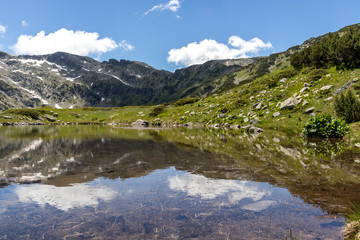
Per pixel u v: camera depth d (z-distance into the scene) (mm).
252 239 3742
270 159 11016
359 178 7438
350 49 39938
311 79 42562
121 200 5535
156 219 4508
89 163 10078
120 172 8438
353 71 37344
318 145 16000
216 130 34781
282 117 34969
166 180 7352
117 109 112750
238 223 4328
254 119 38781
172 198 5680
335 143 16922
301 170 8656
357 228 3879
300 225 4238
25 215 4660
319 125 21109
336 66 43062
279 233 3945
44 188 6461
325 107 30109
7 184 6828
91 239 3758
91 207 5105
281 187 6551
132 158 11375
